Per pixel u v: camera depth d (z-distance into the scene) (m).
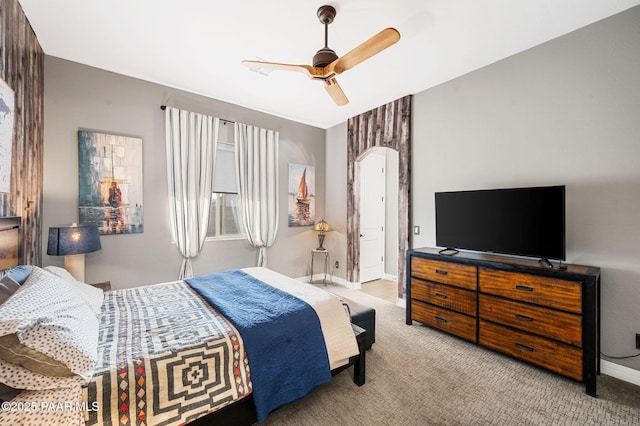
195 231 3.47
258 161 4.07
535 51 2.51
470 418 1.68
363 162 4.98
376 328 3.00
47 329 1.10
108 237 2.97
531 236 2.34
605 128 2.15
